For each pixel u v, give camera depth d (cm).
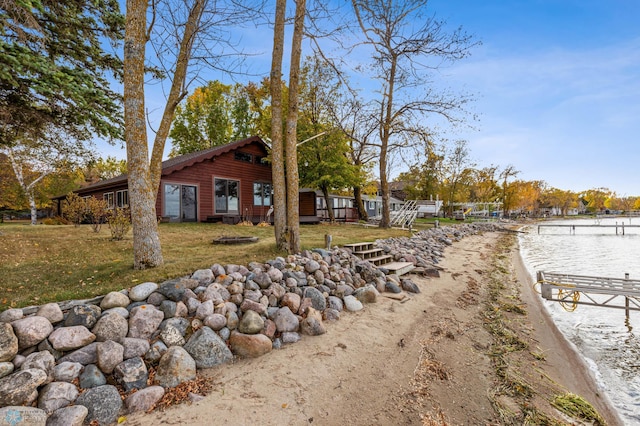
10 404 234
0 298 354
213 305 405
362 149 2073
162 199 1428
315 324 435
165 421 257
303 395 307
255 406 285
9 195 2336
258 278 488
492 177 5150
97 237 838
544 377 389
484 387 347
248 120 3181
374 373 356
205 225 1317
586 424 308
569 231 3491
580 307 711
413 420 282
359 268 693
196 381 311
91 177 2980
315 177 1723
